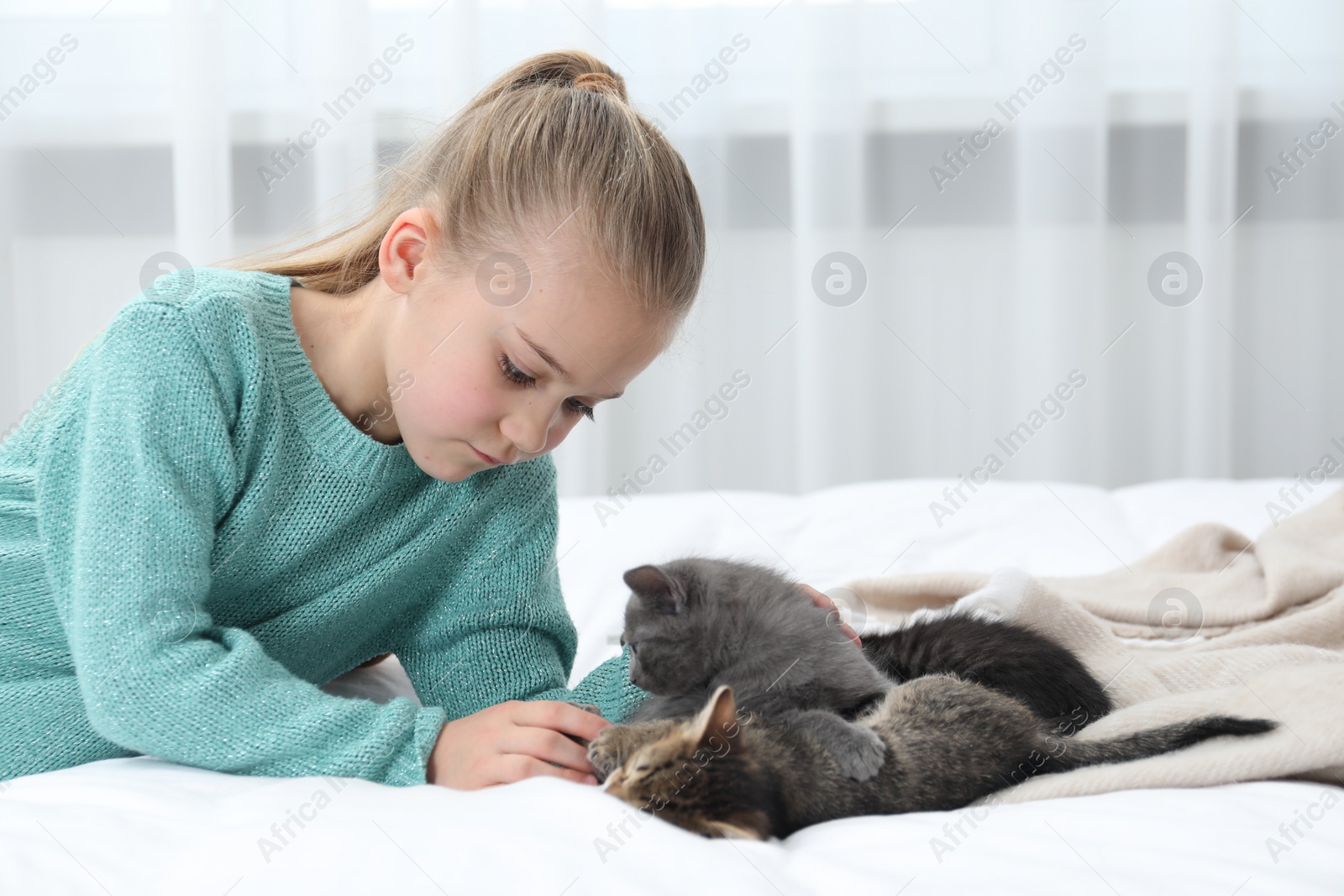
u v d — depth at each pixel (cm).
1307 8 388
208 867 91
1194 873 91
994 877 90
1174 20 392
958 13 392
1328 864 94
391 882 87
